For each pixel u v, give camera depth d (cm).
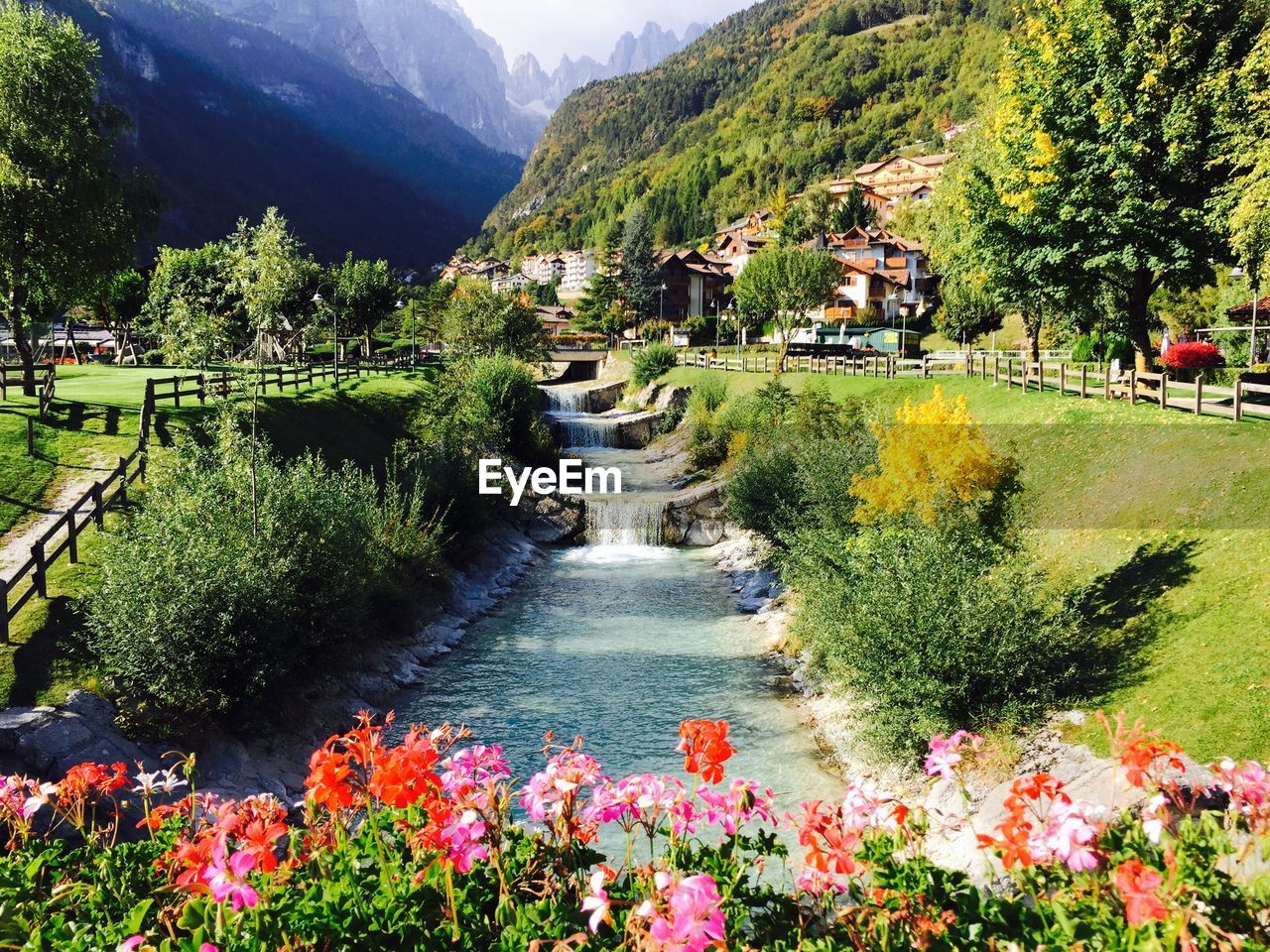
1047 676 1390
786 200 16788
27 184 3172
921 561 1513
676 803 484
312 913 413
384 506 2428
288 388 3825
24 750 1179
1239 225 2409
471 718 1792
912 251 11156
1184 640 1356
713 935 325
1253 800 478
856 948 411
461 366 4738
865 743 1519
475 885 459
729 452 4088
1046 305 4134
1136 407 2477
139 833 1074
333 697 1744
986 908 423
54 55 3325
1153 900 339
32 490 2103
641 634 2377
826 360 5297
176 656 1380
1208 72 2702
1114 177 2834
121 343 6844
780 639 2252
